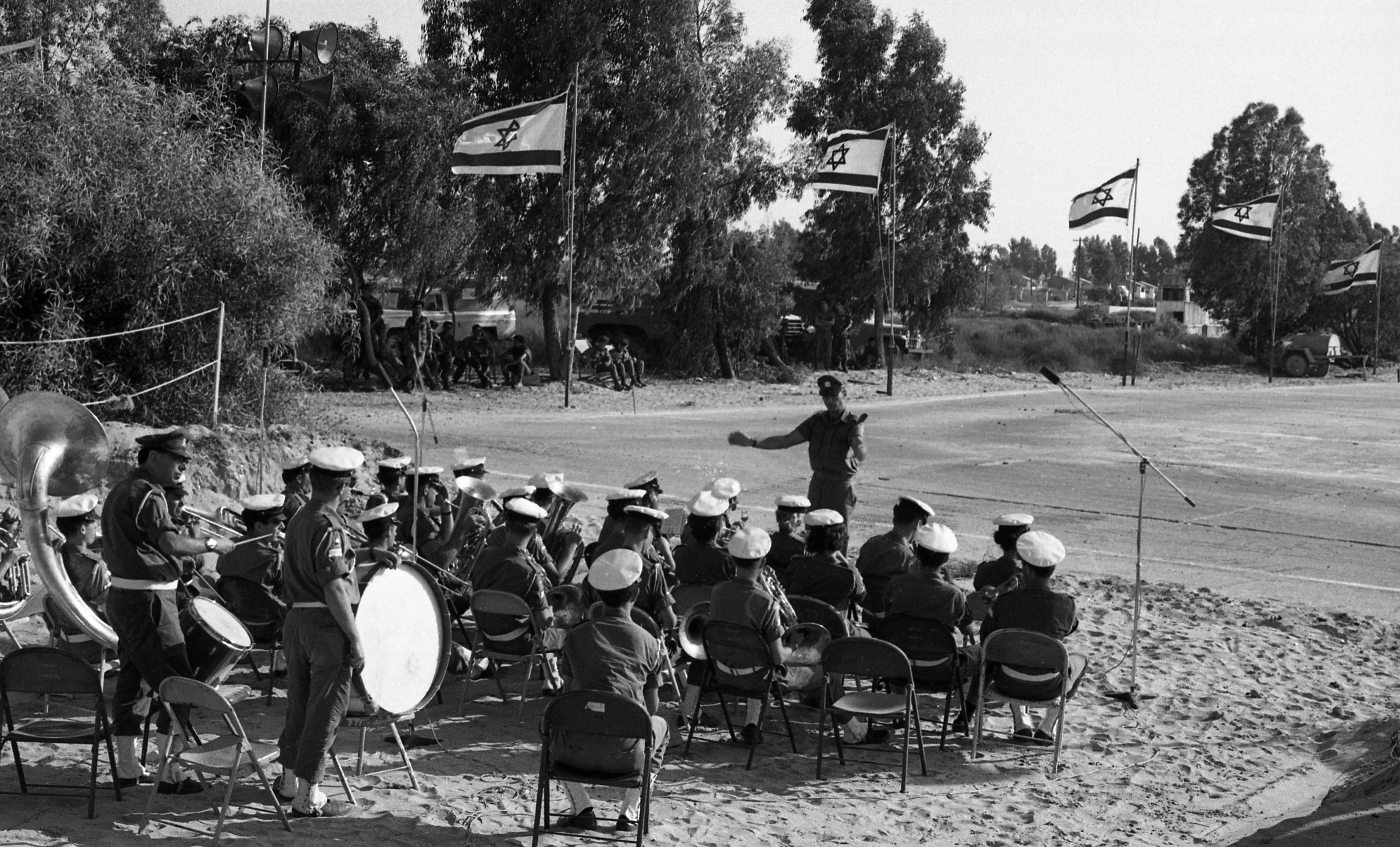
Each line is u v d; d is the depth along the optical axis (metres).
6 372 17.23
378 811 6.29
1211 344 67.56
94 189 17.83
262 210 19.92
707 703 8.86
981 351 58.16
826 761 7.73
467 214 33.81
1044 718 8.62
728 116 41.75
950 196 51.06
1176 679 10.08
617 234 37.09
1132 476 23.09
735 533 9.64
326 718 6.06
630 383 38.94
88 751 7.12
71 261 17.81
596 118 36.03
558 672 8.71
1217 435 30.77
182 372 19.00
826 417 11.90
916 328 55.09
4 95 17.23
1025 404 38.78
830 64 50.53
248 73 26.00
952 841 6.36
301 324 20.78
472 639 9.93
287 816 6.13
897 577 8.19
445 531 10.34
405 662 6.48
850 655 7.21
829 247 51.84
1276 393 47.56
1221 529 17.92
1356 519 19.03
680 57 36.53
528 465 21.75
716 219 42.44
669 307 43.22
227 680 8.78
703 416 31.94
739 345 45.62
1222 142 72.12
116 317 18.95
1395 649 11.34
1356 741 8.53
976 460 25.00
